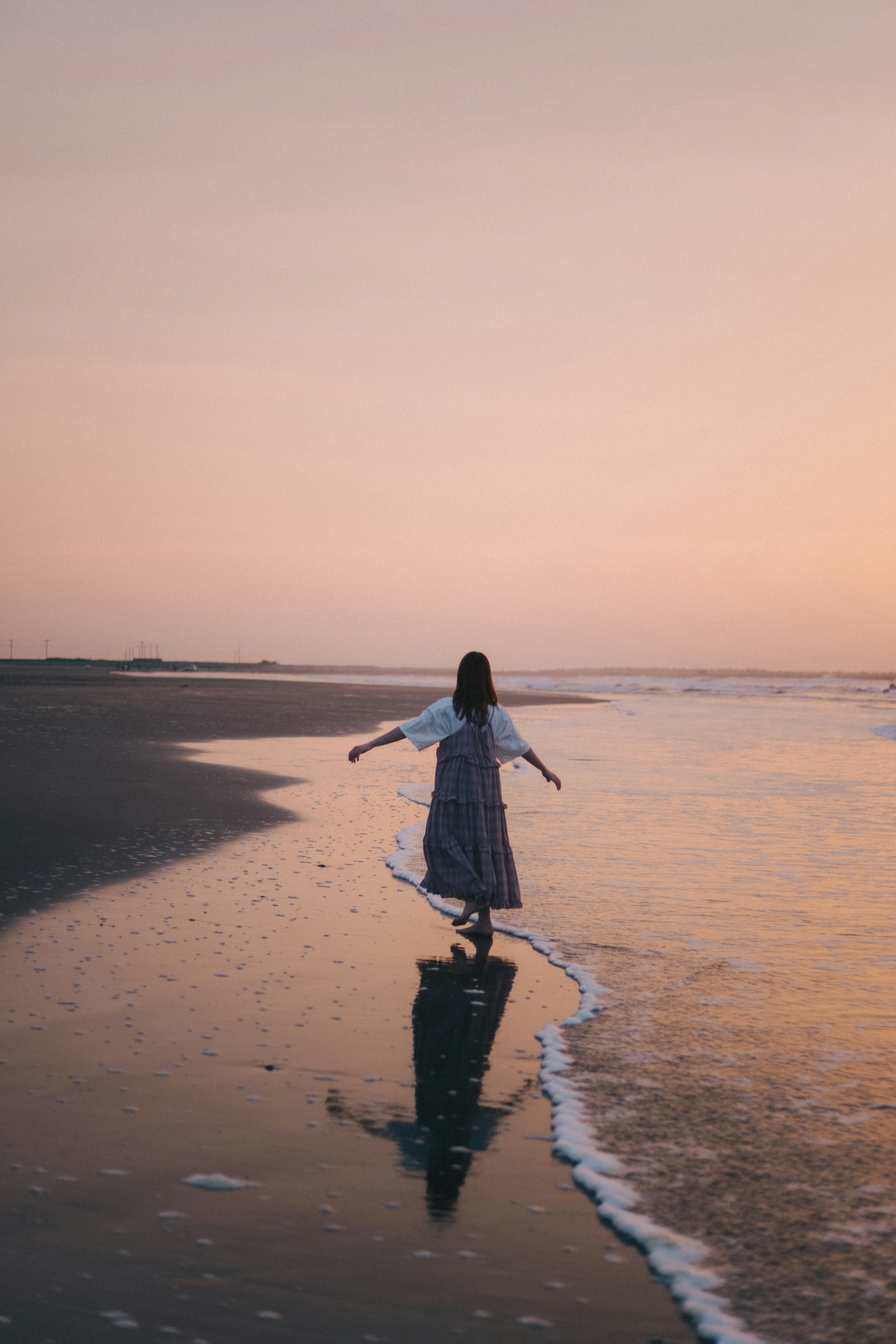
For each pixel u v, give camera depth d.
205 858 7.93
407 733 6.29
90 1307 2.23
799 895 7.27
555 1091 3.62
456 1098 3.56
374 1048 4.03
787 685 95.38
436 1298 2.33
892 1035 4.34
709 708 44.41
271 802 11.45
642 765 17.83
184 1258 2.45
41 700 36.28
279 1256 2.48
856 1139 3.27
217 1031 4.14
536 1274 2.45
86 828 8.98
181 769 14.27
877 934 6.14
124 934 5.60
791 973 5.30
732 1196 2.86
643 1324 2.26
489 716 6.33
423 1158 3.06
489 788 6.21
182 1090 3.51
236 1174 2.90
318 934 5.82
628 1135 3.27
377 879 7.47
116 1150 3.02
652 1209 2.77
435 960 5.43
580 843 9.52
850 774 16.38
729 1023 4.48
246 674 170.25
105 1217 2.63
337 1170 2.96
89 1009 4.34
